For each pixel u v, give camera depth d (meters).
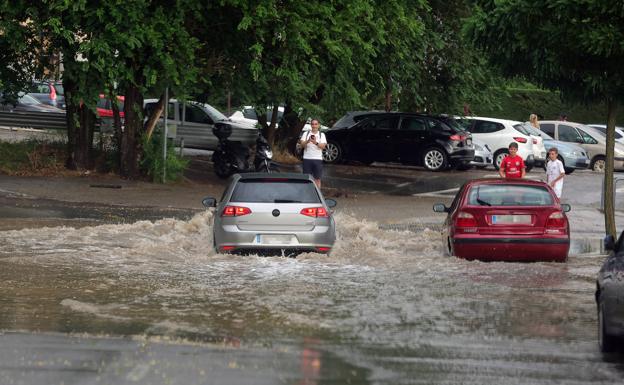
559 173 46.34
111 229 35.41
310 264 28.73
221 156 57.28
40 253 29.73
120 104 69.94
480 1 33.62
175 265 28.09
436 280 26.19
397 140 68.25
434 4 68.88
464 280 26.27
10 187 46.78
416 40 63.38
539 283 25.95
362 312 21.25
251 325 19.61
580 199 56.00
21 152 53.72
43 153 54.00
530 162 71.56
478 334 19.05
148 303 22.03
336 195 52.56
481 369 15.84
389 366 15.94
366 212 45.41
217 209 31.25
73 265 27.70
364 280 25.89
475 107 76.81
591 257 31.91
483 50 34.09
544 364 16.38
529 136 72.00
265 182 30.52
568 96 34.38
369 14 52.56
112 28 45.91
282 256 29.86
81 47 45.75
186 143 68.19
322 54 52.84
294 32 48.91
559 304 22.69
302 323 19.92
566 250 30.00
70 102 50.16
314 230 29.97
